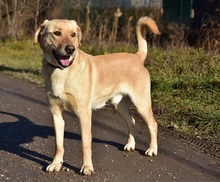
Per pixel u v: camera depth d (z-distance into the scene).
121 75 5.21
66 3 16.86
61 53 4.42
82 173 4.62
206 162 5.11
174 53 9.52
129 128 5.51
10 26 17.22
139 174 4.70
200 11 12.23
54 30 4.52
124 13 15.11
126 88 5.26
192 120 6.58
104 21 14.81
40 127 6.53
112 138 5.98
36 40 4.67
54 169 4.71
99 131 6.30
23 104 8.04
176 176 4.66
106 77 5.05
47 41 4.56
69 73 4.54
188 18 14.03
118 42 12.27
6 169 4.80
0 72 11.58
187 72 8.45
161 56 9.51
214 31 10.39
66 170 4.75
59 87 4.57
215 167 4.96
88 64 4.77
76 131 6.28
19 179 4.52
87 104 4.71
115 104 5.47
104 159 5.14
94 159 5.12
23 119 6.99
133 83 5.25
